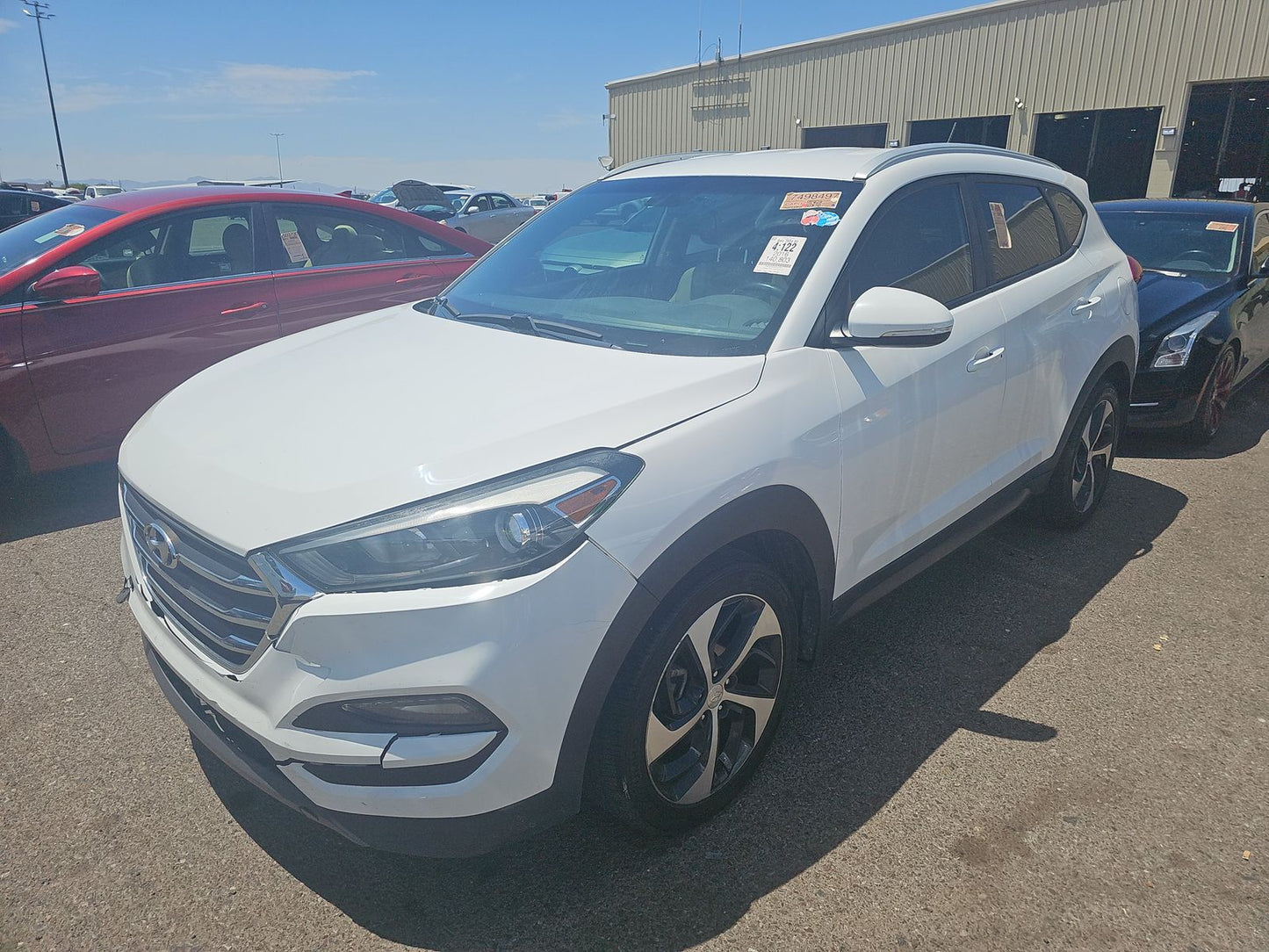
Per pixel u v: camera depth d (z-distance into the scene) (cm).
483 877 219
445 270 571
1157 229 647
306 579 179
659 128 2803
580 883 217
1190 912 206
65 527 427
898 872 219
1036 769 256
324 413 222
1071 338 360
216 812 240
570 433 200
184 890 214
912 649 321
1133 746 266
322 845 229
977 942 198
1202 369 526
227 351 478
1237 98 1745
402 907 210
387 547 179
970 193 322
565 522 186
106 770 256
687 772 225
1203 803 242
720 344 244
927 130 2200
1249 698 291
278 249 502
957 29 2073
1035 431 354
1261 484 491
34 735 271
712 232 285
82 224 454
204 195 486
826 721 279
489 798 184
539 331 270
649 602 196
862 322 239
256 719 188
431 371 242
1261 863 221
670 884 216
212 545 193
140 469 223
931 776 254
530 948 198
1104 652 320
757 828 234
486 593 177
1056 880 216
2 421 410
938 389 282
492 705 179
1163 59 1780
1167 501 465
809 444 234
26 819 236
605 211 325
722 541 210
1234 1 1678
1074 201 395
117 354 440
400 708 180
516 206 1953
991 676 304
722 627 223
